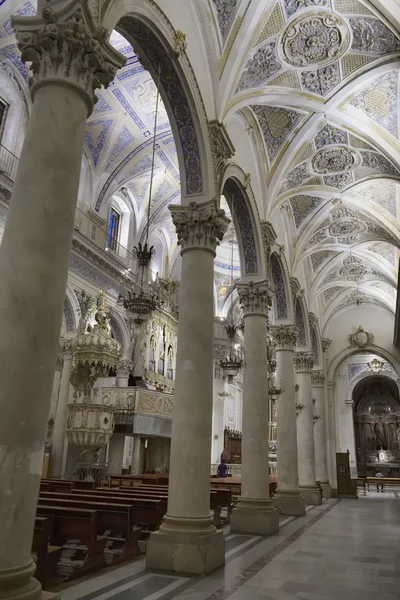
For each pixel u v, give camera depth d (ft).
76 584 16.99
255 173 40.68
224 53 29.78
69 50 14.75
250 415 33.58
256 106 37.93
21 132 46.44
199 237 25.61
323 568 20.83
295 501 42.42
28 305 12.51
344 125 40.06
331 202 53.06
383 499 66.64
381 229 58.65
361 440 146.92
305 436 58.23
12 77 44.91
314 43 32.32
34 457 11.94
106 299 57.62
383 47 32.24
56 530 18.24
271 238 40.81
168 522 20.89
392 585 18.07
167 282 72.28
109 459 45.70
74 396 43.29
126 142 54.39
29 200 13.28
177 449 22.04
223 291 94.43
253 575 19.42
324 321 86.43
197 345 23.47
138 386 45.68
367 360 99.09
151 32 22.45
